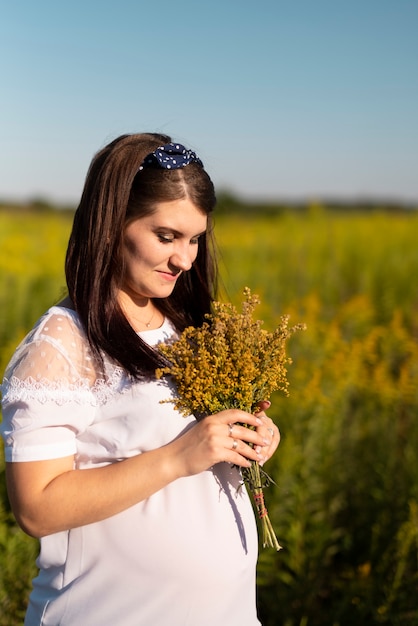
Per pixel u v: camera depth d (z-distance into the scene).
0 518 3.04
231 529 1.66
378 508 3.53
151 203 1.56
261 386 1.68
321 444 3.54
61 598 1.56
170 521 1.57
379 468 3.62
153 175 1.57
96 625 1.54
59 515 1.44
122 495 1.46
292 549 3.17
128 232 1.59
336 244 9.70
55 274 7.39
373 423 3.87
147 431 1.56
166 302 1.88
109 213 1.58
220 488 1.68
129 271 1.63
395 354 5.33
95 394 1.54
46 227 12.05
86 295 1.57
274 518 3.22
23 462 1.44
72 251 1.62
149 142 1.62
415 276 7.91
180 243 1.62
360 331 5.95
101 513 1.45
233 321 1.66
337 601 3.16
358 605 3.06
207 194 1.62
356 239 10.06
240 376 1.63
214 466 1.69
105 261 1.59
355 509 3.66
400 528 3.18
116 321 1.58
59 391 1.47
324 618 3.12
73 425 1.50
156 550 1.54
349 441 3.76
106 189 1.58
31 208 22.39
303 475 3.32
